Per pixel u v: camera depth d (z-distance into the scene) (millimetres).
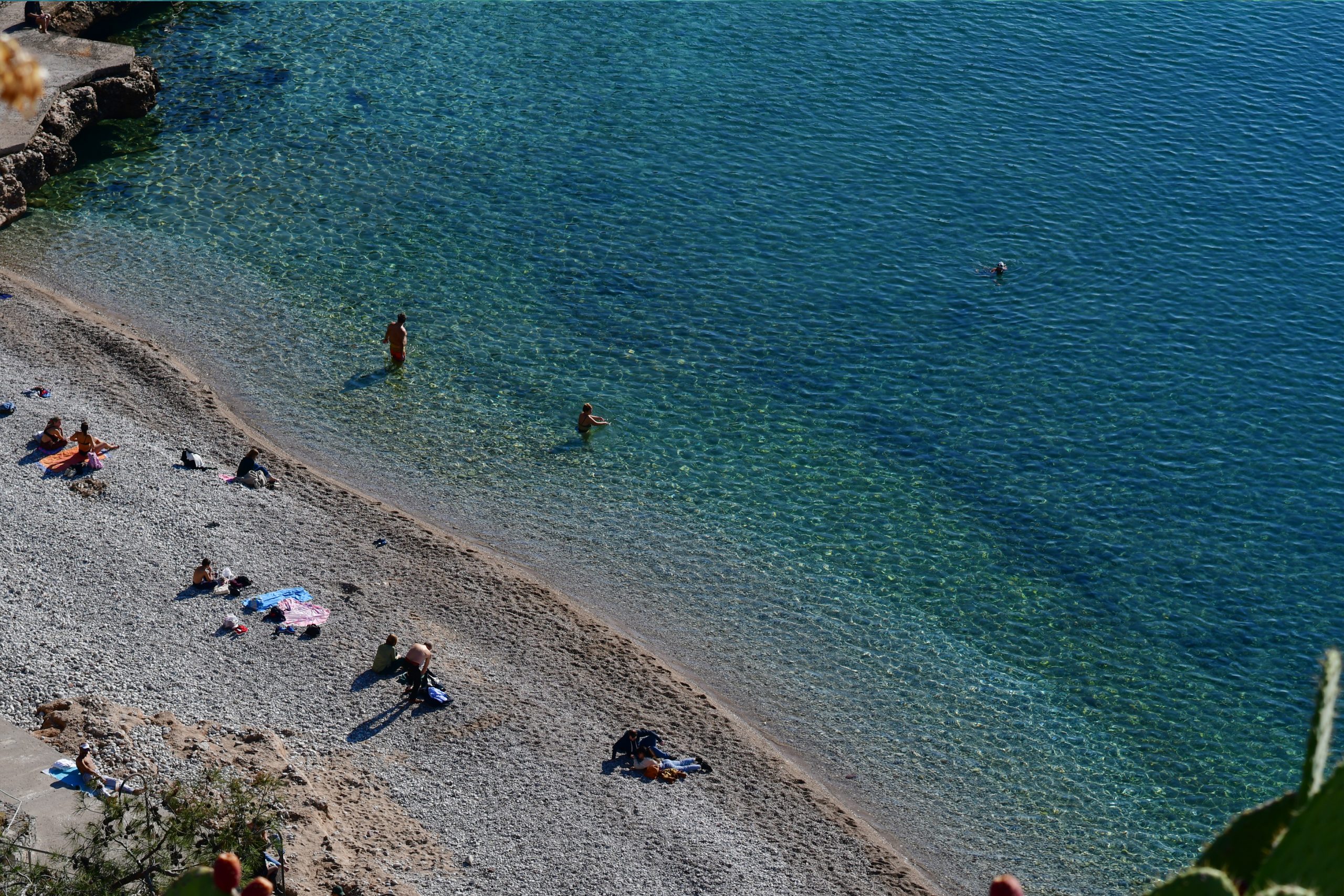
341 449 43219
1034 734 34125
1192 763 33219
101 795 24984
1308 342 49625
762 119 64438
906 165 60844
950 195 58594
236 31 70562
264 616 34375
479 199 57250
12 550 34875
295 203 56156
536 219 56062
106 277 50531
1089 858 30641
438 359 47750
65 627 32219
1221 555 39781
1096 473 43156
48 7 65375
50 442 39719
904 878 29266
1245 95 67312
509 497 41844
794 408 46125
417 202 56750
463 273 52469
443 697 32438
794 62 69875
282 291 50750
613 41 71562
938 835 31109
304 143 60625
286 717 31000
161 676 31328
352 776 29578
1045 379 47531
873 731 34156
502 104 64688
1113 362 48406
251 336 48125
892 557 40000
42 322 46688
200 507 38562
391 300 50656
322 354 47562
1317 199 58844
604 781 30891
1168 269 53906
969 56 70938
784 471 43344
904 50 71500
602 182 58781
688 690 34656
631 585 38688
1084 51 71625
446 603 36562
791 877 28797
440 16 73562
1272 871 5238
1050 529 40906
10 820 23562
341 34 71062
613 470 43156
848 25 74125
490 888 27094
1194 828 31469
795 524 41188
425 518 40562
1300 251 55188
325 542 38219
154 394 43969
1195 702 34969
